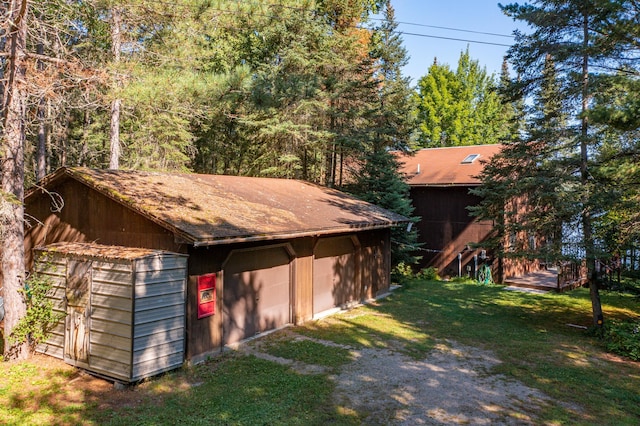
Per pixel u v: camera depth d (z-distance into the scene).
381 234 15.49
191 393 6.88
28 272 9.62
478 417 6.23
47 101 9.57
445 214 19.44
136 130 18.56
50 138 21.42
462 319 11.99
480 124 38.53
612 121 8.01
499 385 7.45
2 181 8.09
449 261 19.28
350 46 22.52
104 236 8.86
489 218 13.16
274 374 7.73
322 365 8.27
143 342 7.20
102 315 7.48
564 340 10.16
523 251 11.14
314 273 12.23
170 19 13.07
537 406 6.64
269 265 10.64
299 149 20.80
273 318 10.76
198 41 14.63
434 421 6.09
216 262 8.77
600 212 10.29
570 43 10.28
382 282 15.46
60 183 9.45
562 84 10.59
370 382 7.46
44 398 6.67
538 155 11.31
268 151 20.56
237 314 9.61
